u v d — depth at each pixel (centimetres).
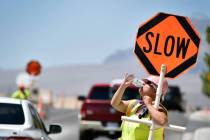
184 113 7425
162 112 1168
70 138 3747
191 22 1320
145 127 1198
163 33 1320
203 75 8244
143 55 1320
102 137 3572
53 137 3778
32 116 1568
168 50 1320
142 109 1218
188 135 4181
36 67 3831
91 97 3516
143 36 1323
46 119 5325
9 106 1565
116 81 3509
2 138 1412
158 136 1195
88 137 3500
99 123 3450
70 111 8450
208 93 8250
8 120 1505
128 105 1234
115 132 3453
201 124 5912
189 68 1316
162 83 1191
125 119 1187
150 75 1320
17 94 3291
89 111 3466
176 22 1320
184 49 1318
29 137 1439
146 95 1201
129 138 1209
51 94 11338
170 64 1320
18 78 3962
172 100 7219
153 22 1322
